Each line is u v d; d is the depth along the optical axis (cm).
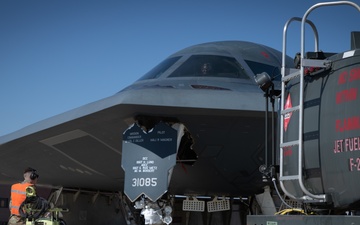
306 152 514
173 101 923
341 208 483
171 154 953
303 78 512
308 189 514
